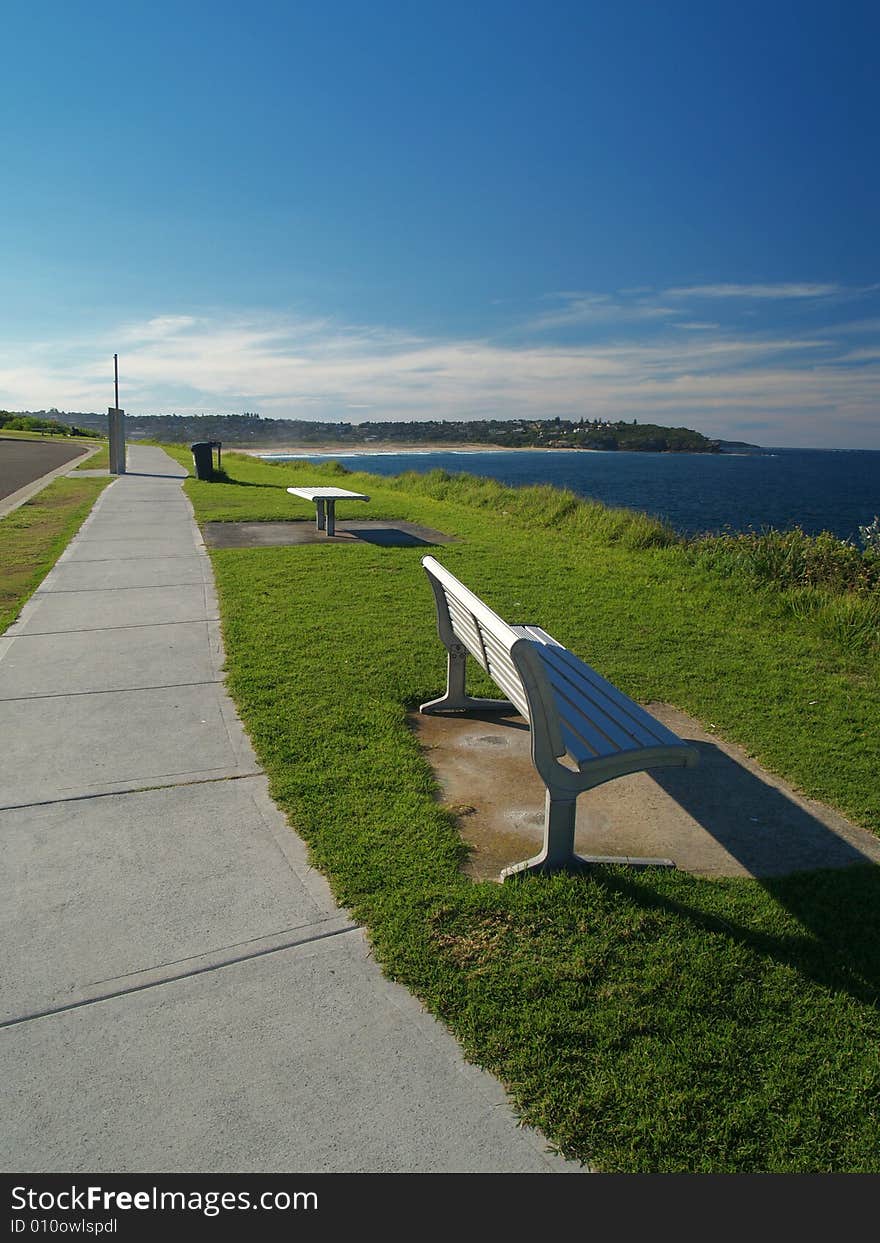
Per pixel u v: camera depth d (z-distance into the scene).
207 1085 2.39
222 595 8.36
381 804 4.00
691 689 5.87
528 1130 2.25
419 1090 2.37
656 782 4.42
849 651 6.88
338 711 5.19
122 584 8.81
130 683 5.74
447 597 5.14
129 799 4.06
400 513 16.02
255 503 16.77
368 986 2.79
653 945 2.99
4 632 6.96
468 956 2.91
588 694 4.12
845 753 4.78
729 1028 2.59
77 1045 2.53
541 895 3.26
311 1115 2.29
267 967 2.88
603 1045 2.52
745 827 3.95
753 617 7.94
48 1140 2.21
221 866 3.49
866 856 3.69
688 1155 2.18
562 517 15.19
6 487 19.88
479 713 5.39
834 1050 2.51
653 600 8.62
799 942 3.02
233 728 4.96
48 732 4.88
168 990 2.76
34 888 3.32
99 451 39.41
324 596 8.37
